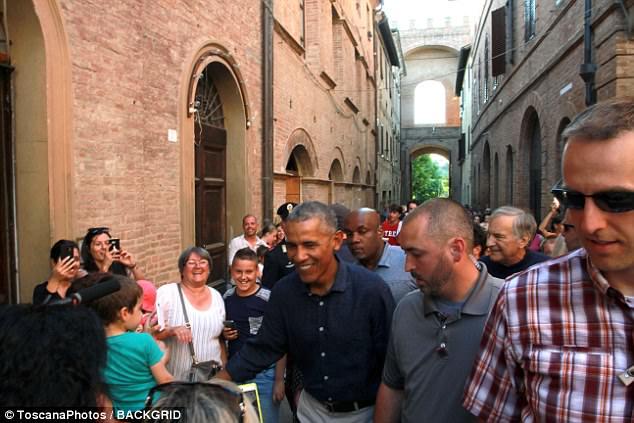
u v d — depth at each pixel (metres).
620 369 1.40
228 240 8.78
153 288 4.54
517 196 15.75
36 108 4.38
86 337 1.59
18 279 4.46
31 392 1.45
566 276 1.52
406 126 50.03
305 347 2.68
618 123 1.30
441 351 2.21
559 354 1.47
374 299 2.64
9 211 4.41
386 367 2.46
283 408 5.15
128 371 2.76
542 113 12.47
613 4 7.62
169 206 6.36
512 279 1.65
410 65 50.25
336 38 16.41
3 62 4.27
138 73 5.65
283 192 10.97
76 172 4.68
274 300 2.78
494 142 21.03
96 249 4.35
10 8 4.26
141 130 5.72
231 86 8.33
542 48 12.62
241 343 4.10
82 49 4.75
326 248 2.52
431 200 2.31
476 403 1.74
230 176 8.72
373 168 25.55
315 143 13.37
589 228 1.33
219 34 7.65
